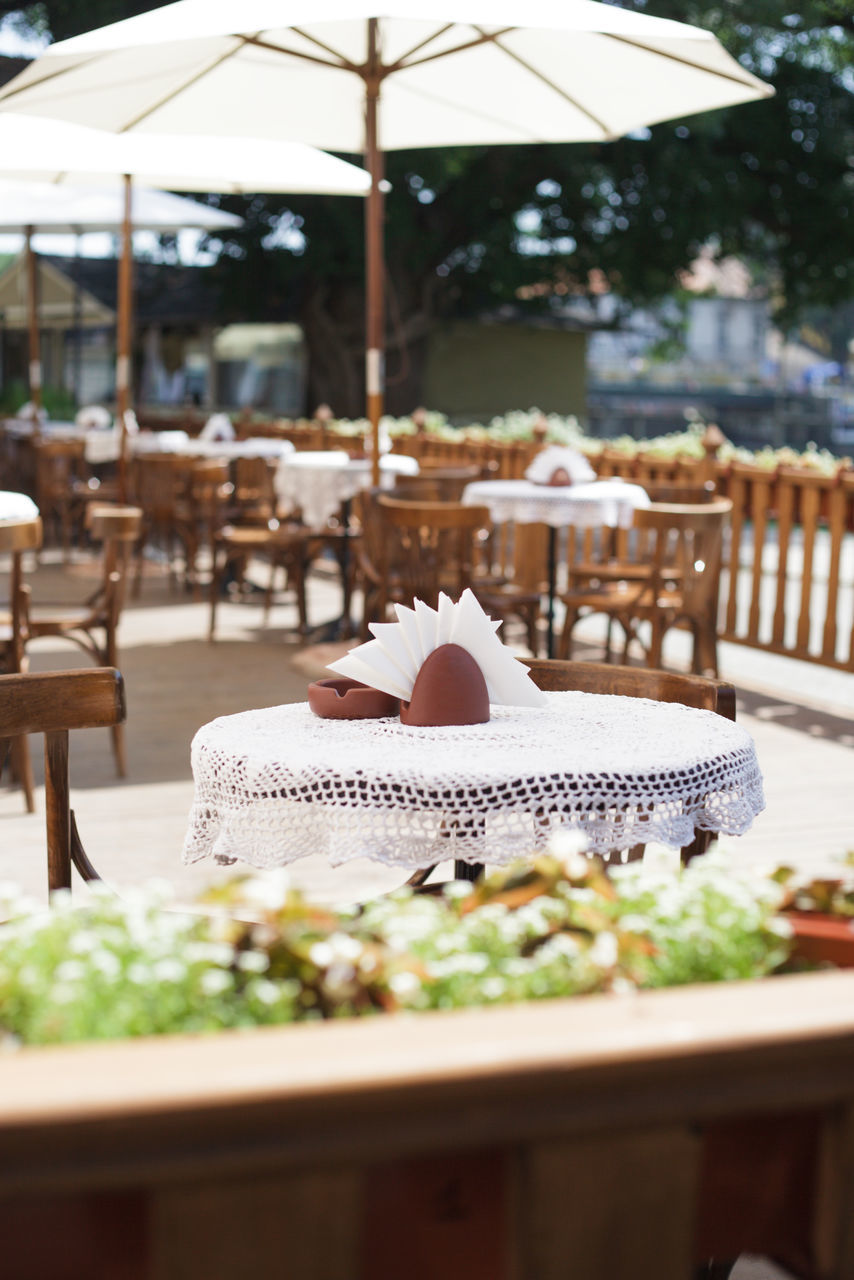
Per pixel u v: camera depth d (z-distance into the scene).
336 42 6.03
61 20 20.53
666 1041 0.79
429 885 2.21
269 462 9.94
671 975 1.07
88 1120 0.71
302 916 1.07
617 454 8.90
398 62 5.91
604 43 5.35
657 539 6.29
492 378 27.45
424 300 23.58
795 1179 0.98
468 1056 0.77
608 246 23.28
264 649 7.97
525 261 23.97
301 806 1.89
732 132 22.91
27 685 2.15
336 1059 0.77
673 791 1.90
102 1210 0.84
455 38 5.76
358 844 1.82
